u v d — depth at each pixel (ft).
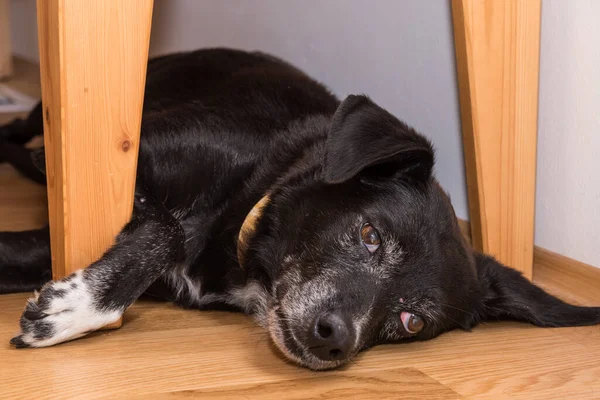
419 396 2.32
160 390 2.22
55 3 2.35
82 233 2.49
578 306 2.85
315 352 2.41
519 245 3.16
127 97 2.45
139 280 2.54
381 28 3.76
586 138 3.08
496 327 2.85
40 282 2.82
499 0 2.98
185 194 2.85
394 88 3.77
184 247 2.79
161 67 3.60
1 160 4.18
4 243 2.81
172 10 5.15
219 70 3.45
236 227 2.83
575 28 3.06
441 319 2.65
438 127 3.58
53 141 2.48
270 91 3.13
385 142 2.47
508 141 3.08
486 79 3.02
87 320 2.43
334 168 2.41
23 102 5.31
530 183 3.13
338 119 2.48
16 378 2.22
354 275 2.54
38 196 3.89
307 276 2.58
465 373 2.47
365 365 2.50
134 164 2.52
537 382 2.44
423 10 3.53
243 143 2.91
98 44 2.39
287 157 2.88
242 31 4.61
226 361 2.43
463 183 3.51
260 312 2.73
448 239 2.67
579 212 3.14
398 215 2.60
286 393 2.27
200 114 2.93
